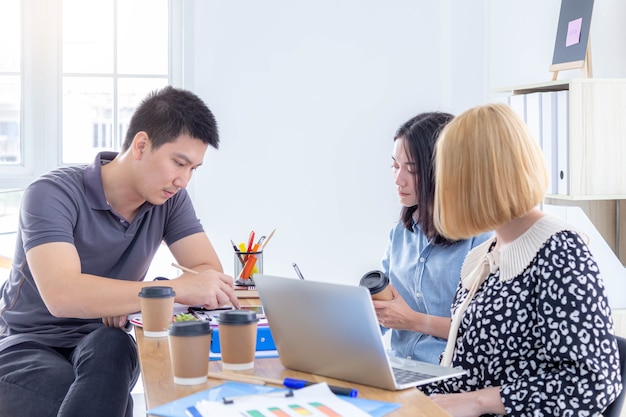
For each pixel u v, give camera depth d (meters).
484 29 3.52
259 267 2.42
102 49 3.49
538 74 3.54
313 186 3.50
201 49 3.40
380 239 3.55
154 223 2.25
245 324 1.38
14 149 3.44
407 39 3.53
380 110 3.53
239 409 1.10
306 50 3.46
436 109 3.56
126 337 1.86
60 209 2.01
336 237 3.52
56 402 1.84
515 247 1.57
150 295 1.61
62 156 3.48
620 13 3.38
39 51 3.41
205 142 2.06
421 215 2.04
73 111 3.48
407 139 2.05
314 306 1.30
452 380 1.62
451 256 2.03
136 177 2.07
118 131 3.51
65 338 2.08
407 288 2.13
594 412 1.43
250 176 3.45
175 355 1.28
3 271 3.40
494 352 1.56
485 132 1.49
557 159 2.85
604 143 2.78
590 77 3.08
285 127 3.46
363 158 3.52
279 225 3.48
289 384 1.26
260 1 3.42
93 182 2.09
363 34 3.50
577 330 1.44
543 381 1.47
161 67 3.53
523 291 1.53
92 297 1.85
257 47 3.43
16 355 2.00
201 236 2.33
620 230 3.10
